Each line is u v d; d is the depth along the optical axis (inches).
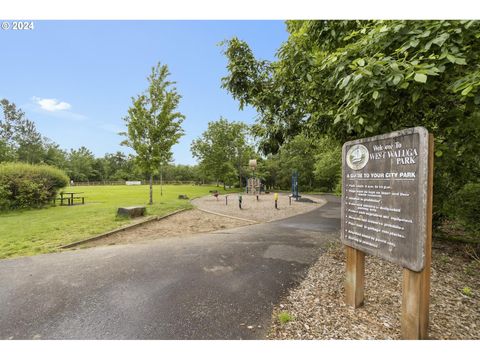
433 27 96.7
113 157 3223.4
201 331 98.0
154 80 566.6
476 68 104.0
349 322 101.7
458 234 254.2
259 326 100.5
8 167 464.8
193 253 195.6
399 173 87.9
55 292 129.6
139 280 144.6
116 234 266.4
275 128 213.2
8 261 175.5
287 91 199.0
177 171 2906.0
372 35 109.7
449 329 98.5
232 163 1537.9
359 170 107.2
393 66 87.3
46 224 302.2
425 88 105.3
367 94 96.7
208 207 564.7
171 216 405.7
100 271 157.9
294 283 140.3
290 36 184.4
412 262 83.0
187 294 127.4
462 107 133.1
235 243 226.2
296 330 97.6
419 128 80.3
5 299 122.4
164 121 561.3
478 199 198.8
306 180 1430.9
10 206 435.5
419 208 80.4
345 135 175.5
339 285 137.1
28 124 2258.9
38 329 99.9
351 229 111.7
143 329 99.5
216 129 1477.6
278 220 372.5
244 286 136.7
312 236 256.2
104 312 111.2
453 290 135.0
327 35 158.9
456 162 167.6
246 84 210.7
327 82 153.1
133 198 724.7
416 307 84.3
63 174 553.6
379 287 133.6
